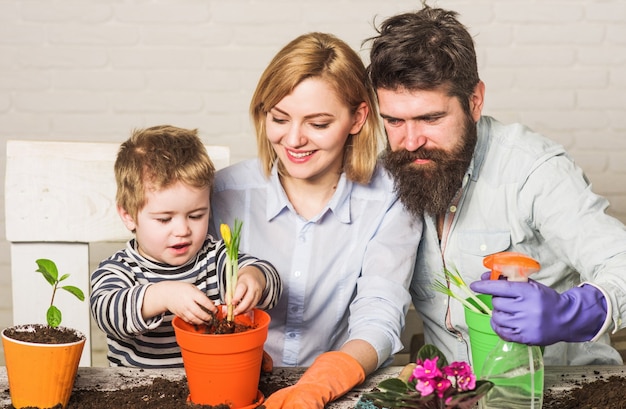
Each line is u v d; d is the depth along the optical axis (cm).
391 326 140
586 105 301
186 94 294
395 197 160
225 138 297
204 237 146
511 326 113
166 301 126
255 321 127
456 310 166
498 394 113
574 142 302
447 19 146
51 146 164
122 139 294
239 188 167
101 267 145
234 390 117
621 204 304
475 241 164
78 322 165
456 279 126
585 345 171
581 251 150
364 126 155
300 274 161
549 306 114
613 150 303
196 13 291
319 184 160
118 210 147
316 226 161
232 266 124
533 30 297
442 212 155
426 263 166
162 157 139
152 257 147
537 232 164
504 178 161
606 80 300
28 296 164
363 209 161
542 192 158
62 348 114
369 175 159
